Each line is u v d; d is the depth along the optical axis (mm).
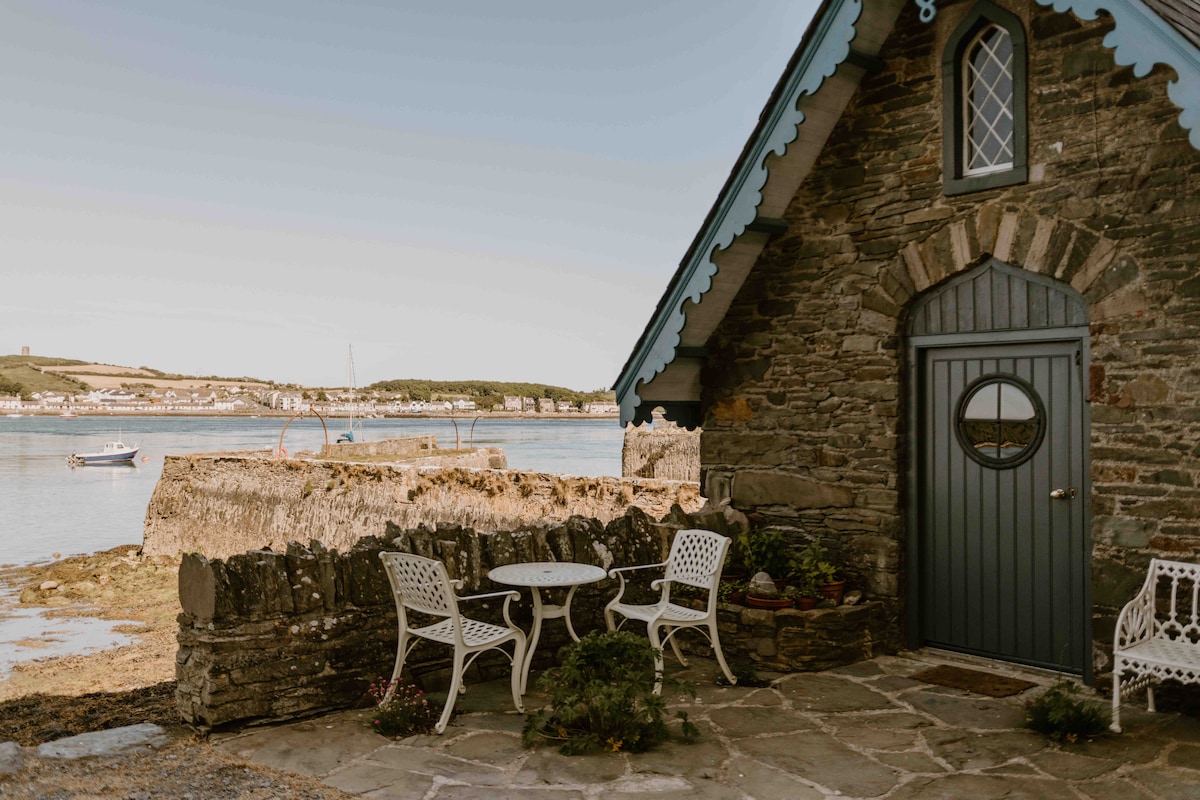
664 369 8961
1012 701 6879
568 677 6113
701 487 9836
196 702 6215
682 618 7281
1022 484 7676
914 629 8312
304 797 5105
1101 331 6898
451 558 7547
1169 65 5805
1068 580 7383
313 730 6266
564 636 8016
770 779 5363
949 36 7871
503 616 7180
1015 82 7391
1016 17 7398
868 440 8469
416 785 5270
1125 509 6773
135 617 19875
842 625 7891
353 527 27766
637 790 5191
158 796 5105
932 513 8281
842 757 5730
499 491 23531
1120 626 6070
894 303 8258
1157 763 5570
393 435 135750
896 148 8242
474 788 5223
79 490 58750
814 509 8844
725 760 5680
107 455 83125
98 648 16562
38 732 7430
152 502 35344
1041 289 7430
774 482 9156
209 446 111625
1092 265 6957
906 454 8367
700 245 8469
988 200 7609
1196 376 6453
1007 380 7754
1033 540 7605
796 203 8977
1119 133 6836
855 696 7035
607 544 8570
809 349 8914
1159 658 5871
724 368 9609
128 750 5855
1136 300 6723
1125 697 6586
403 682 6930
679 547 7922
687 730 6039
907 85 8156
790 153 8516
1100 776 5379
